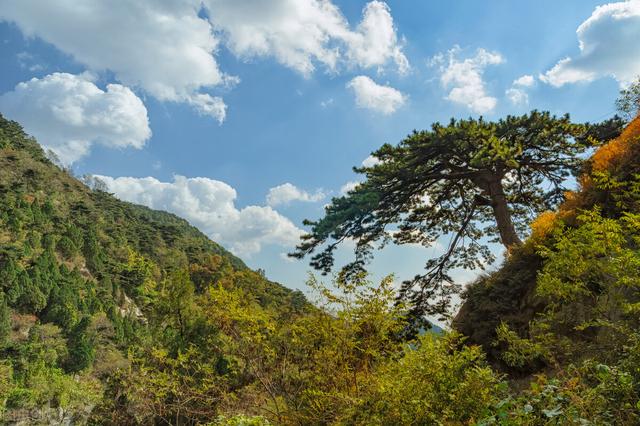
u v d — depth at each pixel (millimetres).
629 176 9195
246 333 7891
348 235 18922
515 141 16922
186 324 20422
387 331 6637
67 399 55719
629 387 3375
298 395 7227
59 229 120062
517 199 20547
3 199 116312
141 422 12789
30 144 173000
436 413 4160
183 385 11766
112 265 121750
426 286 19328
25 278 86188
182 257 147750
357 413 5074
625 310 4684
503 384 4008
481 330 10805
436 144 17453
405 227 21781
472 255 21453
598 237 4977
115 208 172625
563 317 6352
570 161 16781
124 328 88500
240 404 8336
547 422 3295
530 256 11102
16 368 62938
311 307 7039
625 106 15078
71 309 86500
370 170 18500
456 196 22062
